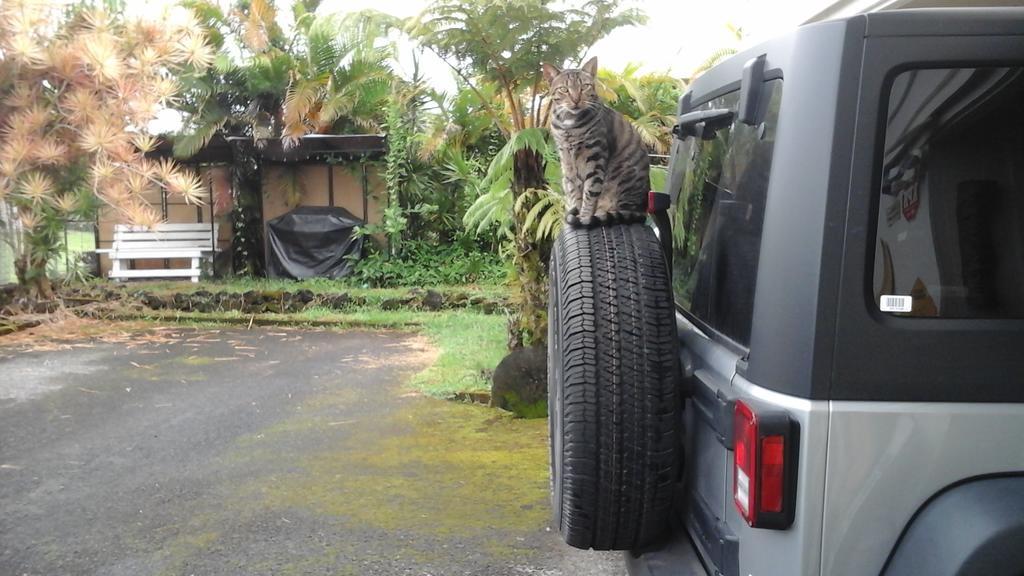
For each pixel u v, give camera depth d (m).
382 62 12.69
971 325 1.77
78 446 5.59
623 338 2.35
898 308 1.80
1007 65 1.80
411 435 5.76
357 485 4.80
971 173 1.83
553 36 5.96
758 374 1.88
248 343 9.25
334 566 3.79
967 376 1.76
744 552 1.98
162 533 4.16
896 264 1.80
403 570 3.74
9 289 10.68
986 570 1.68
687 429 2.49
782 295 1.83
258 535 4.13
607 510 2.38
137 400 6.81
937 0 3.82
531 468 5.06
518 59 6.03
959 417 1.76
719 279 2.44
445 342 8.79
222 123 12.64
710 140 2.77
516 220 6.55
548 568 3.76
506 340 8.49
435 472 5.01
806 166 1.81
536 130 6.11
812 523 1.77
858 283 1.78
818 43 1.82
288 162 13.26
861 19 1.79
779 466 1.77
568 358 2.38
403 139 12.17
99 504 4.55
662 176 6.08
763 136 2.08
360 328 10.12
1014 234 1.83
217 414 6.36
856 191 1.78
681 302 3.02
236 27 12.93
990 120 1.83
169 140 12.32
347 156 13.06
